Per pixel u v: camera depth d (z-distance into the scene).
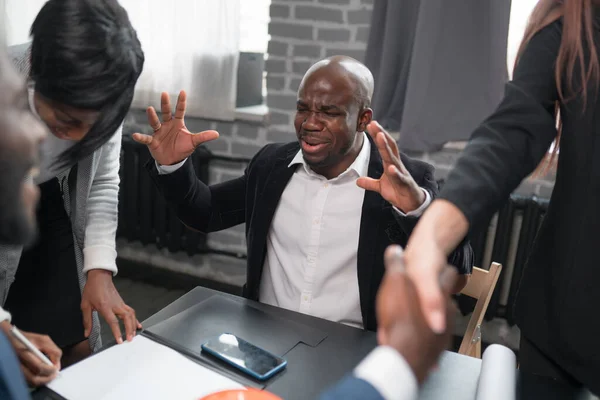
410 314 0.46
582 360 0.84
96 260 1.23
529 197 2.20
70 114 0.82
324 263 1.31
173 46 2.58
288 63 2.50
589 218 0.80
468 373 0.93
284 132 2.59
